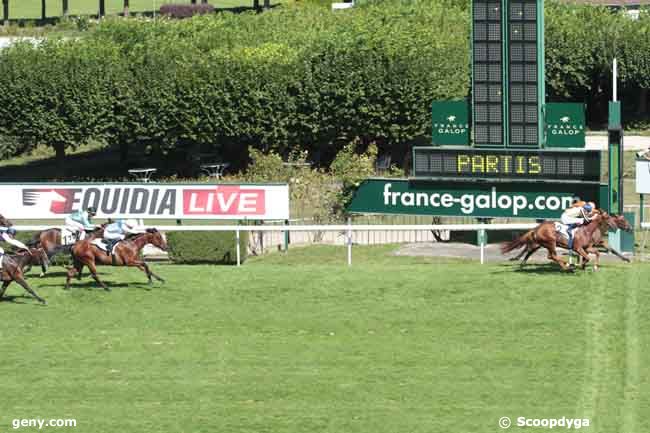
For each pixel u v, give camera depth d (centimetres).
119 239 9250
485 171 10719
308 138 17225
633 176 15988
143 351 7794
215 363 7538
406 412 6669
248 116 17162
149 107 17388
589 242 9312
